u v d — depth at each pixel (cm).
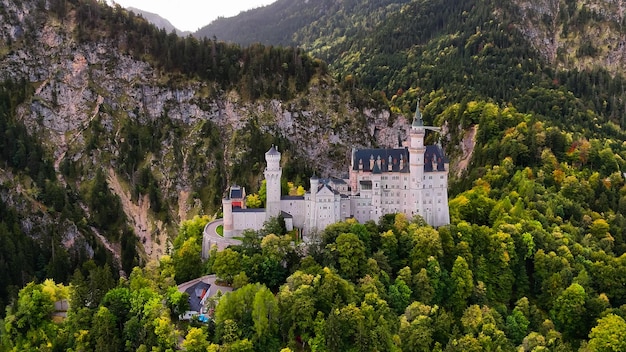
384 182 18938
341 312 13775
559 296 17262
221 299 13962
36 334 15062
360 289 15050
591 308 17112
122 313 14662
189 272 17850
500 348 14562
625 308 16938
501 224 19788
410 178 18725
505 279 18062
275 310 13762
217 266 16138
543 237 19988
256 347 13325
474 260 18088
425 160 19025
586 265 19288
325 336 13288
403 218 18125
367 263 16000
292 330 13662
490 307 16850
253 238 17188
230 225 18988
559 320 17138
